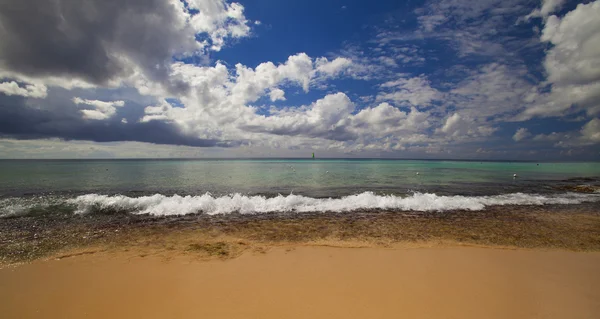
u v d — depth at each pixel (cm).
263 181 2220
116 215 1009
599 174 3359
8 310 386
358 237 756
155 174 2791
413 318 370
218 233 796
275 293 438
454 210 1133
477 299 422
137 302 410
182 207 1116
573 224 912
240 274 511
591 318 374
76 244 689
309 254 620
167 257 598
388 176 2759
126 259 586
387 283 474
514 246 684
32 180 2091
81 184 1888
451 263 568
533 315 380
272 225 888
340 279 491
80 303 407
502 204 1272
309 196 1476
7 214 1005
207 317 372
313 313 381
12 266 547
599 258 605
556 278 501
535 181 2383
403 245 688
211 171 3322
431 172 3419
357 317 371
